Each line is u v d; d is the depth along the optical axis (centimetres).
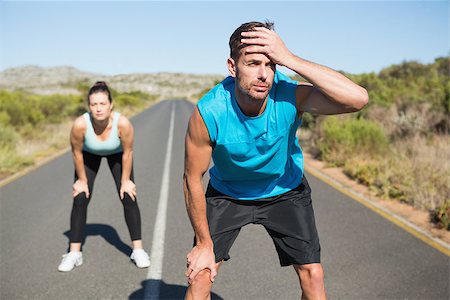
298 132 1513
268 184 279
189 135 249
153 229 602
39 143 1527
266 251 521
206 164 255
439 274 445
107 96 434
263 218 288
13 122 1989
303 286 281
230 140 247
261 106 241
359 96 221
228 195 283
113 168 485
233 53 229
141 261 473
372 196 761
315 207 698
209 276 259
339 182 878
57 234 589
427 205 663
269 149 254
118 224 628
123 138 458
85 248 533
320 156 1151
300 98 247
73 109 2623
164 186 870
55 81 13138
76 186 478
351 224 610
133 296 410
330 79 220
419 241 539
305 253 277
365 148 1066
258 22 232
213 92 247
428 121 1273
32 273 462
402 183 781
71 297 409
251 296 408
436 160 866
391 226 598
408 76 3278
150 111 3769
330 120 1310
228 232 283
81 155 467
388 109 1579
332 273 454
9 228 616
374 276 444
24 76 14725
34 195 809
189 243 547
